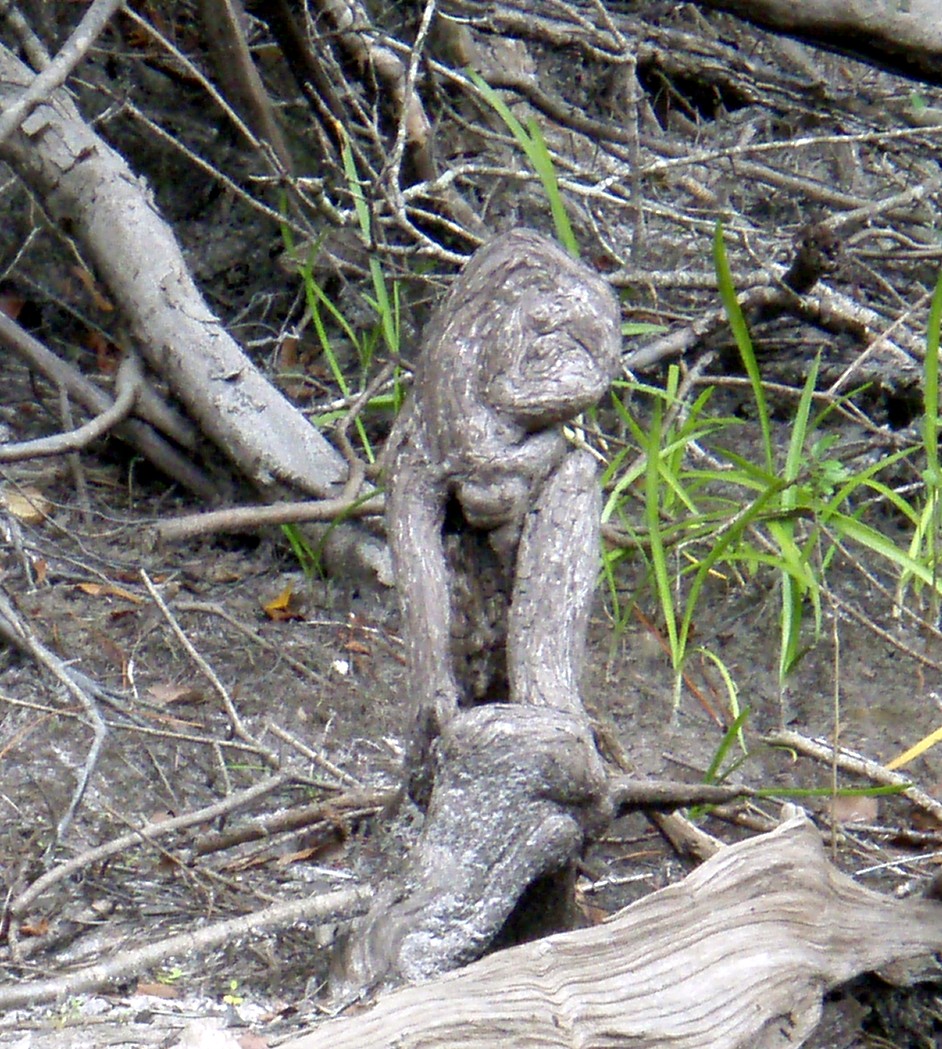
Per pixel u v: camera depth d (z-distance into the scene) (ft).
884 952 13.83
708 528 22.63
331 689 21.83
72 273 31.19
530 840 12.66
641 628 23.91
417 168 29.40
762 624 24.20
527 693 13.38
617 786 13.96
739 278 26.55
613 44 26.32
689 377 25.09
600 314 14.07
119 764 19.25
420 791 13.74
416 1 31.01
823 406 28.32
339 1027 11.25
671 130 33.63
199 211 33.14
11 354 30.12
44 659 19.15
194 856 16.40
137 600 23.25
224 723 20.58
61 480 26.78
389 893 12.81
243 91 30.17
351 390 29.78
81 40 21.56
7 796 18.33
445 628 13.75
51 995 12.75
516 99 31.58
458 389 13.97
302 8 27.91
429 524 14.06
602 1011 11.87
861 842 18.65
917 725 21.97
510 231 14.62
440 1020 11.32
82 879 16.31
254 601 24.12
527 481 13.83
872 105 30.07
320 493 24.93
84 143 26.84
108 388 28.96
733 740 19.47
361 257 31.01
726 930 12.88
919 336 27.94
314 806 16.84
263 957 14.30
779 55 34.47
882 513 26.86
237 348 26.05
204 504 26.81
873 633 23.38
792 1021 12.88
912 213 30.53
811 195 29.71
